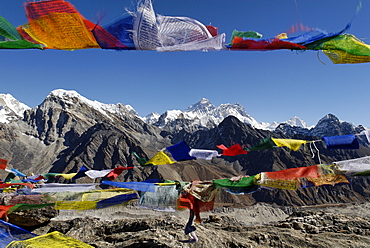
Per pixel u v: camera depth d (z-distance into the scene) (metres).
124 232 15.64
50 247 5.71
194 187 7.79
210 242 13.01
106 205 7.80
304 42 3.76
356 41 3.81
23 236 6.30
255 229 17.59
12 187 11.42
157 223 16.12
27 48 3.79
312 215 19.86
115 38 3.45
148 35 3.45
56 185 8.57
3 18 3.33
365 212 55.31
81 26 3.38
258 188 7.59
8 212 7.09
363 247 13.84
